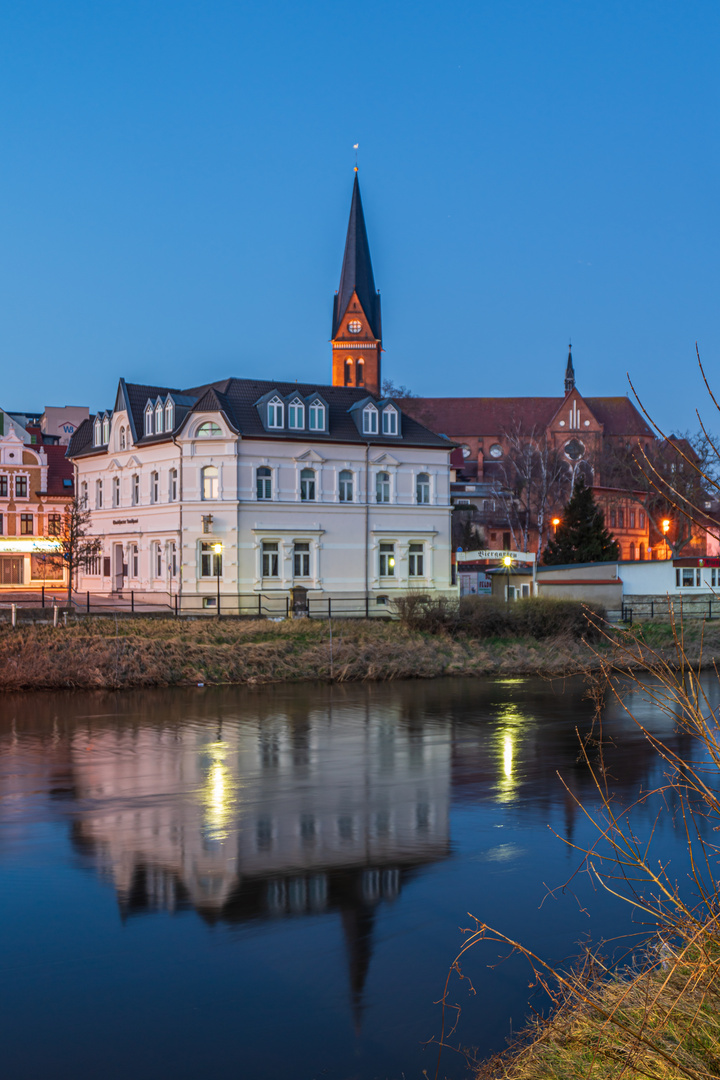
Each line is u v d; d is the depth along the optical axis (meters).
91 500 58.28
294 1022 9.25
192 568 48.41
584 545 63.34
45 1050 8.76
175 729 25.17
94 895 12.59
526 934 11.27
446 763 21.17
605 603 52.41
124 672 33.09
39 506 68.88
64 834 15.41
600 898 12.44
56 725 25.53
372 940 11.14
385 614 50.66
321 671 35.78
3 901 12.38
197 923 11.65
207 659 34.91
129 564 53.56
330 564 50.50
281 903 12.32
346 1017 9.32
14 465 68.38
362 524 51.41
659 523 83.25
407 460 53.00
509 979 10.09
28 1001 9.70
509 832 15.64
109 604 50.53
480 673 37.31
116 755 21.73
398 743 23.53
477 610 43.34
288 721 26.62
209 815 16.64
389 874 13.49
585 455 121.38
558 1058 7.59
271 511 49.16
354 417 52.53
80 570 59.41
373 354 119.50
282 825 16.02
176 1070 8.42
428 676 36.69
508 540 104.25
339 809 17.11
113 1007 9.56
